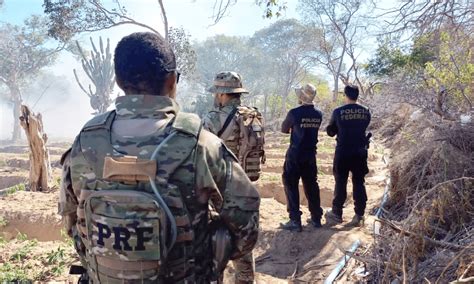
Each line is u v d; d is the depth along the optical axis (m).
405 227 3.69
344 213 6.75
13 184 14.16
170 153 1.55
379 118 15.56
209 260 1.70
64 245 5.35
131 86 1.65
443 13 6.23
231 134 3.66
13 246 5.25
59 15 26.30
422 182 5.23
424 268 3.53
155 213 1.46
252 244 1.78
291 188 5.69
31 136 9.74
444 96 6.35
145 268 1.48
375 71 19.19
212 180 1.60
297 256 5.25
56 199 8.84
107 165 1.53
